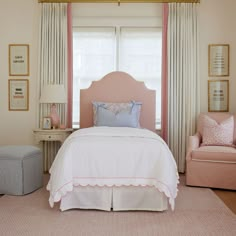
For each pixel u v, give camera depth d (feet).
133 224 9.09
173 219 9.49
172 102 16.12
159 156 10.07
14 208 10.43
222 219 9.52
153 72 16.67
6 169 11.88
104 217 9.62
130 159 10.05
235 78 16.42
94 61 16.67
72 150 10.11
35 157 12.66
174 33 16.06
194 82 16.08
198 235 8.38
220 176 12.83
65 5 16.08
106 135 10.89
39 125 16.38
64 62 16.15
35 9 16.35
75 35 16.61
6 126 16.66
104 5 16.48
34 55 16.48
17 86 16.56
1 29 16.39
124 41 16.62
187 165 13.32
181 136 16.17
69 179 9.77
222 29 16.31
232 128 14.25
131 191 10.12
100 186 10.03
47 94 14.90
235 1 16.21
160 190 9.60
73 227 8.85
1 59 16.51
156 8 16.44
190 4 16.02
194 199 11.50
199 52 16.26
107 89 16.10
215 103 16.46
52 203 9.79
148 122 16.01
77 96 16.80
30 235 8.32
